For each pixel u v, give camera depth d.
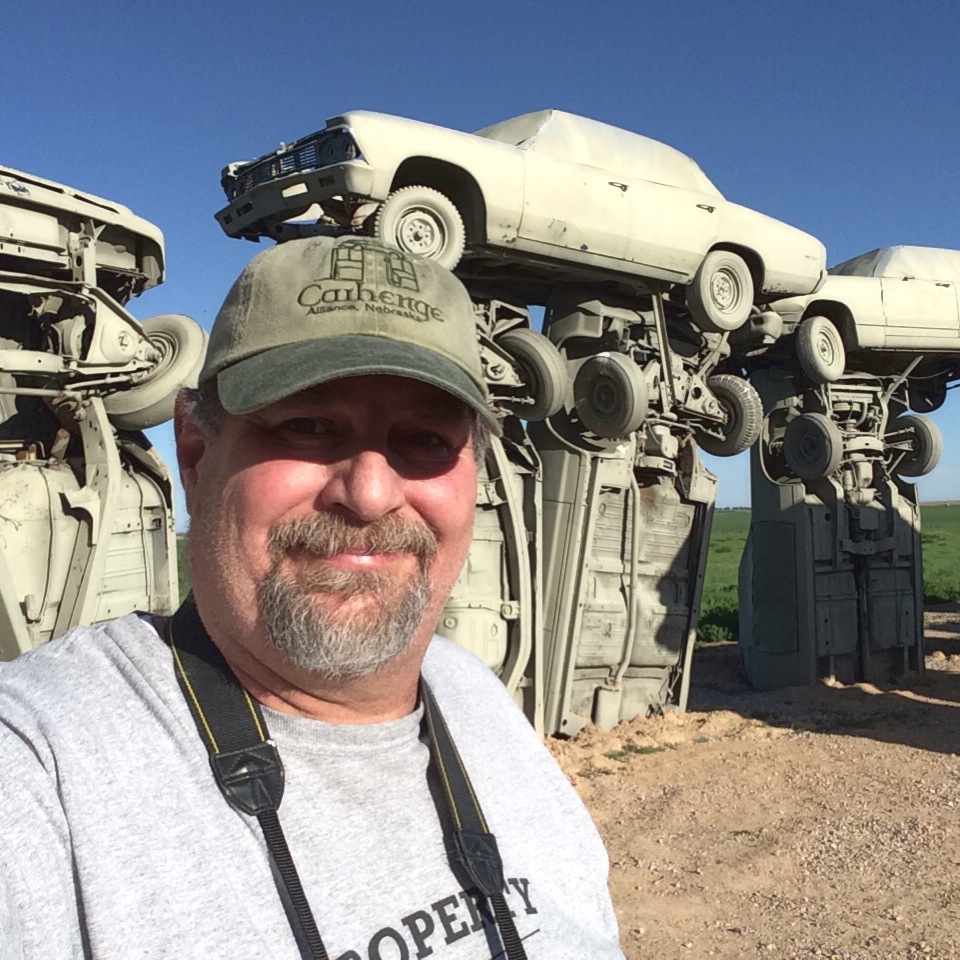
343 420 1.61
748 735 11.26
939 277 15.09
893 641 15.50
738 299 11.29
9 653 7.20
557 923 1.71
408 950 1.46
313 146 8.62
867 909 6.13
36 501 7.60
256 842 1.43
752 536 15.34
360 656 1.55
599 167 10.02
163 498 8.70
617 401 10.15
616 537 11.59
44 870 1.26
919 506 16.36
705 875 6.80
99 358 7.81
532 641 10.74
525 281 10.66
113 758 1.40
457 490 1.72
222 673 1.57
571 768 9.77
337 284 1.60
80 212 7.57
